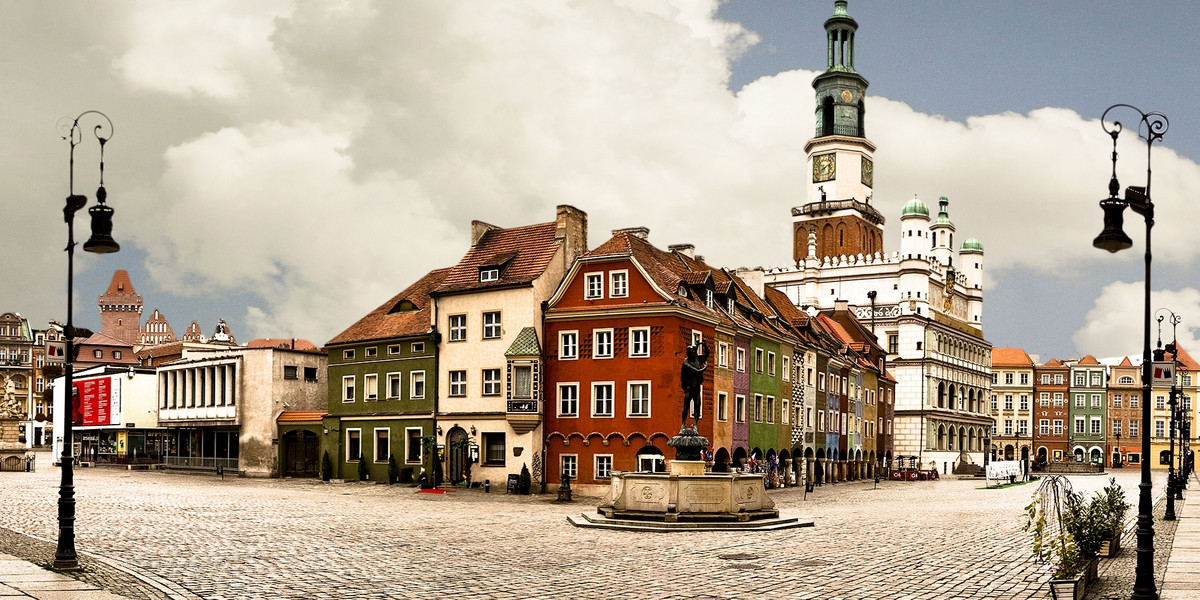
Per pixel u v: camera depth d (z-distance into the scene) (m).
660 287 58.31
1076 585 19.30
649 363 58.12
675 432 57.38
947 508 48.84
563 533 33.41
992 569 25.39
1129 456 158.25
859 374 93.06
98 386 91.12
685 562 26.42
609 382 59.09
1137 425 158.50
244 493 53.53
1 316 145.88
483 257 65.94
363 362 68.56
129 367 88.69
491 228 68.12
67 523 22.95
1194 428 157.00
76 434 96.00
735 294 67.75
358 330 69.81
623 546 29.86
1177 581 22.98
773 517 37.41
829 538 32.56
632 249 60.31
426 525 36.03
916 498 58.88
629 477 36.62
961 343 138.00
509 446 60.72
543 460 60.59
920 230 132.38
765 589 22.25
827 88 148.50
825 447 82.38
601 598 21.08
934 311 131.75
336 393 69.88
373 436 67.31
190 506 43.28
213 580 22.55
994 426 157.50
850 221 142.50
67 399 23.25
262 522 36.16
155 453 88.12
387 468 66.62
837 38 149.50
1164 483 87.31
